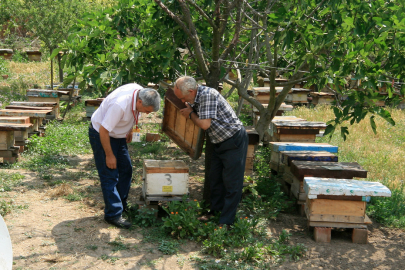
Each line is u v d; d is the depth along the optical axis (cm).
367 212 494
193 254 361
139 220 427
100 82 427
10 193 484
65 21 1161
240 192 404
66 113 1041
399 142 859
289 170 512
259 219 446
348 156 736
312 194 392
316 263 360
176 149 779
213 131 391
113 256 347
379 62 386
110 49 465
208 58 581
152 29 509
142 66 483
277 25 379
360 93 416
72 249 354
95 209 453
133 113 394
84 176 583
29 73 1540
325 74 419
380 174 643
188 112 388
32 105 855
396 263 366
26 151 682
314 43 378
